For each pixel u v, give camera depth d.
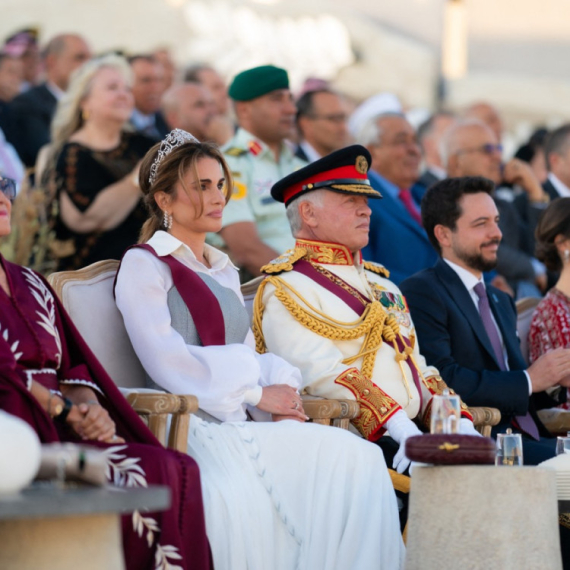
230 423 12.56
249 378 12.94
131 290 13.04
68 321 11.91
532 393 17.02
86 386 11.59
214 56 31.19
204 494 11.63
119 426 11.59
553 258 18.81
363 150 15.30
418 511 10.77
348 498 12.30
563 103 36.84
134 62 26.45
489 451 10.73
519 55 37.00
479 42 37.06
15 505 7.36
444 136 27.34
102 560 8.47
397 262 21.72
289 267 15.04
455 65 36.09
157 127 26.53
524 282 25.70
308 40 33.41
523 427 16.66
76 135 23.84
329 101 24.00
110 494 7.90
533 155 31.56
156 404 11.43
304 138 24.27
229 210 20.69
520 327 18.61
